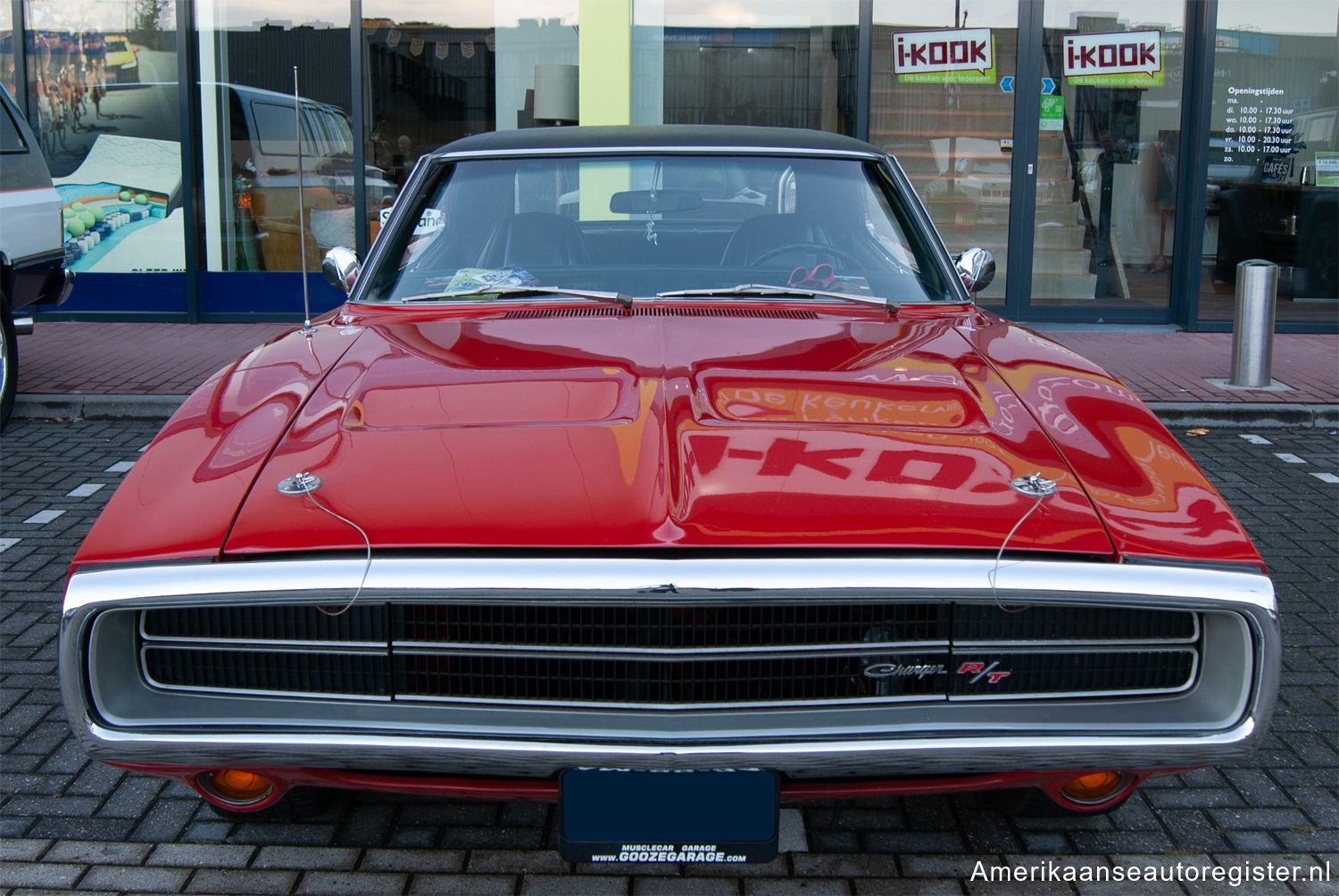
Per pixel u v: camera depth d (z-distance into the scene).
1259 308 7.23
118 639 2.04
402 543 1.94
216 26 9.32
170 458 2.27
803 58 9.41
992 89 9.44
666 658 1.96
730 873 2.53
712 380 2.43
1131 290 9.73
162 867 2.54
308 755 1.98
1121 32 9.31
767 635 1.97
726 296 3.09
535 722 1.98
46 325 9.42
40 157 6.89
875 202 3.38
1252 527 4.98
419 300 3.12
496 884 2.48
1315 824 2.74
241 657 2.06
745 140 3.53
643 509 1.98
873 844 2.63
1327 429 6.82
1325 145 9.41
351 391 2.44
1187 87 9.34
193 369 7.65
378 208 9.63
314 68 9.41
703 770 1.95
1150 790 2.89
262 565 1.94
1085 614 2.02
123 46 9.32
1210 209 9.45
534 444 2.16
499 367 2.54
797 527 1.95
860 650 1.98
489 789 2.08
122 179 9.45
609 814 1.97
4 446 6.14
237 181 9.53
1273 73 9.27
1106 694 2.05
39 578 4.28
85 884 2.47
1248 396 7.10
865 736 1.96
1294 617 3.99
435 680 2.03
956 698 2.03
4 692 3.39
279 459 2.18
